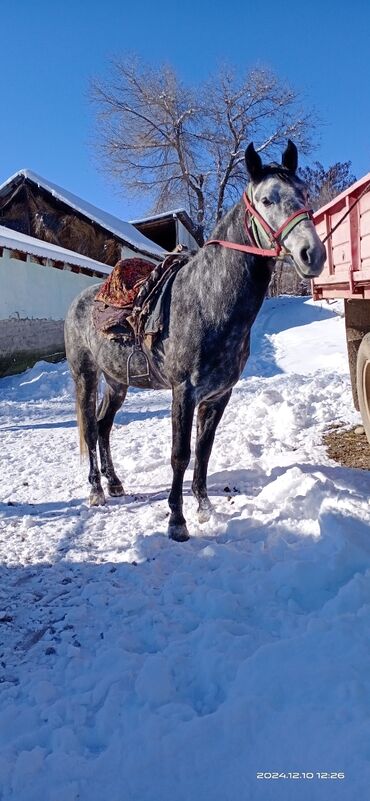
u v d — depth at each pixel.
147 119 41.09
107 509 5.27
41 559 4.32
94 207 28.44
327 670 2.48
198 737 2.30
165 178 42.69
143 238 29.61
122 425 9.10
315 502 4.22
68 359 5.75
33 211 23.69
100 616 3.46
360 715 2.26
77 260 19.03
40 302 16.89
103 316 4.93
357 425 7.45
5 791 2.23
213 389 4.39
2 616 3.53
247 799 2.06
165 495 5.52
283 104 40.09
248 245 4.06
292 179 3.82
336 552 3.33
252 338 19.78
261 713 2.36
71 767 2.26
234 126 41.03
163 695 2.62
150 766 2.23
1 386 14.05
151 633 3.16
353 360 7.26
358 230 5.37
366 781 2.00
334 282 6.22
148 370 4.79
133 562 4.13
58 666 3.00
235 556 3.73
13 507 5.51
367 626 2.71
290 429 7.37
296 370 13.78
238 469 5.80
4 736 2.54
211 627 2.96
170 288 4.48
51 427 9.45
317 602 3.20
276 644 2.68
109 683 2.73
